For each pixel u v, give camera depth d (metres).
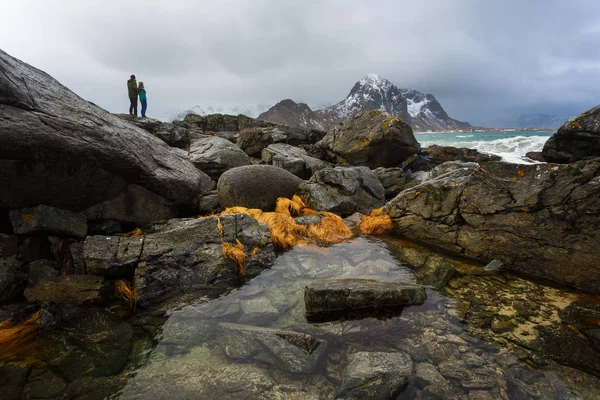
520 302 5.85
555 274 6.77
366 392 3.77
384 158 16.70
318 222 9.63
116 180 8.02
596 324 5.11
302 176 15.99
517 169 7.61
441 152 21.19
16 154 5.96
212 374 4.16
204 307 5.81
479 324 5.16
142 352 4.62
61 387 3.96
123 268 6.26
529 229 7.18
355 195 11.59
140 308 5.80
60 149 6.54
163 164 9.56
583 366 4.18
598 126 9.27
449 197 8.64
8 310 5.50
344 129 18.12
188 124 26.59
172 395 3.82
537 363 4.26
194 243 6.95
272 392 3.85
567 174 6.89
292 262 7.60
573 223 6.62
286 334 4.72
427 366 4.23
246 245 7.34
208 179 12.45
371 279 6.71
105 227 8.09
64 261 6.74
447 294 6.17
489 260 7.78
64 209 7.25
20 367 4.32
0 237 6.22
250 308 5.76
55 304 5.45
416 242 9.09
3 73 6.05
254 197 10.62
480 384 3.90
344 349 4.64
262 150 18.98
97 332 5.07
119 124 9.02
